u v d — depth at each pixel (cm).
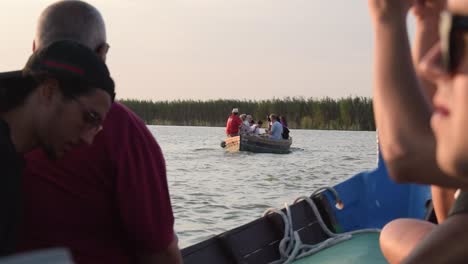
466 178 87
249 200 1349
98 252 236
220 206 1252
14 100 200
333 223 480
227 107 8012
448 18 85
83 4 235
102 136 229
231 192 1501
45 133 201
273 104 7225
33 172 231
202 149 3519
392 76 144
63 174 230
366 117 6888
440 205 197
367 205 482
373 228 474
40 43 230
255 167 2247
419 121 143
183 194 1456
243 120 3061
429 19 155
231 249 400
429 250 140
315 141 5703
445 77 87
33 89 200
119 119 234
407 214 467
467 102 83
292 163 2459
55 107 199
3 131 179
